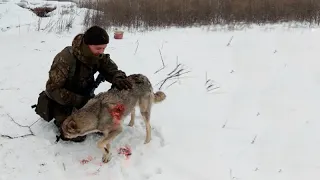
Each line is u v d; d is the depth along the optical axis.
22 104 5.14
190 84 6.20
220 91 5.96
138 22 11.23
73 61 4.04
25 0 13.48
